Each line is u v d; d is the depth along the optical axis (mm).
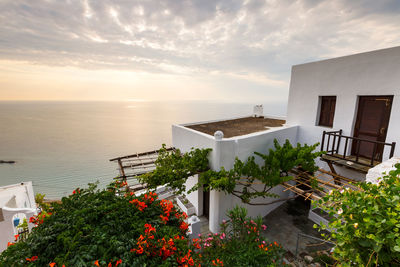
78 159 75438
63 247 2432
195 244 3844
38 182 53625
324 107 7750
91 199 3328
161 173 5480
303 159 5793
